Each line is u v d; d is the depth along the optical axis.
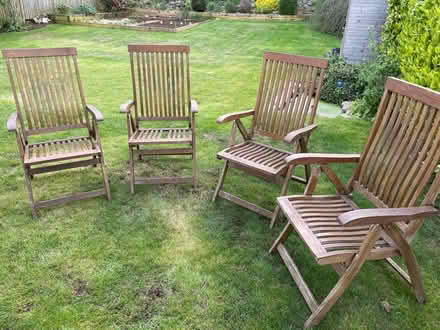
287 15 12.80
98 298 1.83
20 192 2.70
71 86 2.67
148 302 1.82
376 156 1.94
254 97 5.00
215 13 13.41
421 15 3.14
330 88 5.16
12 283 1.89
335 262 1.61
